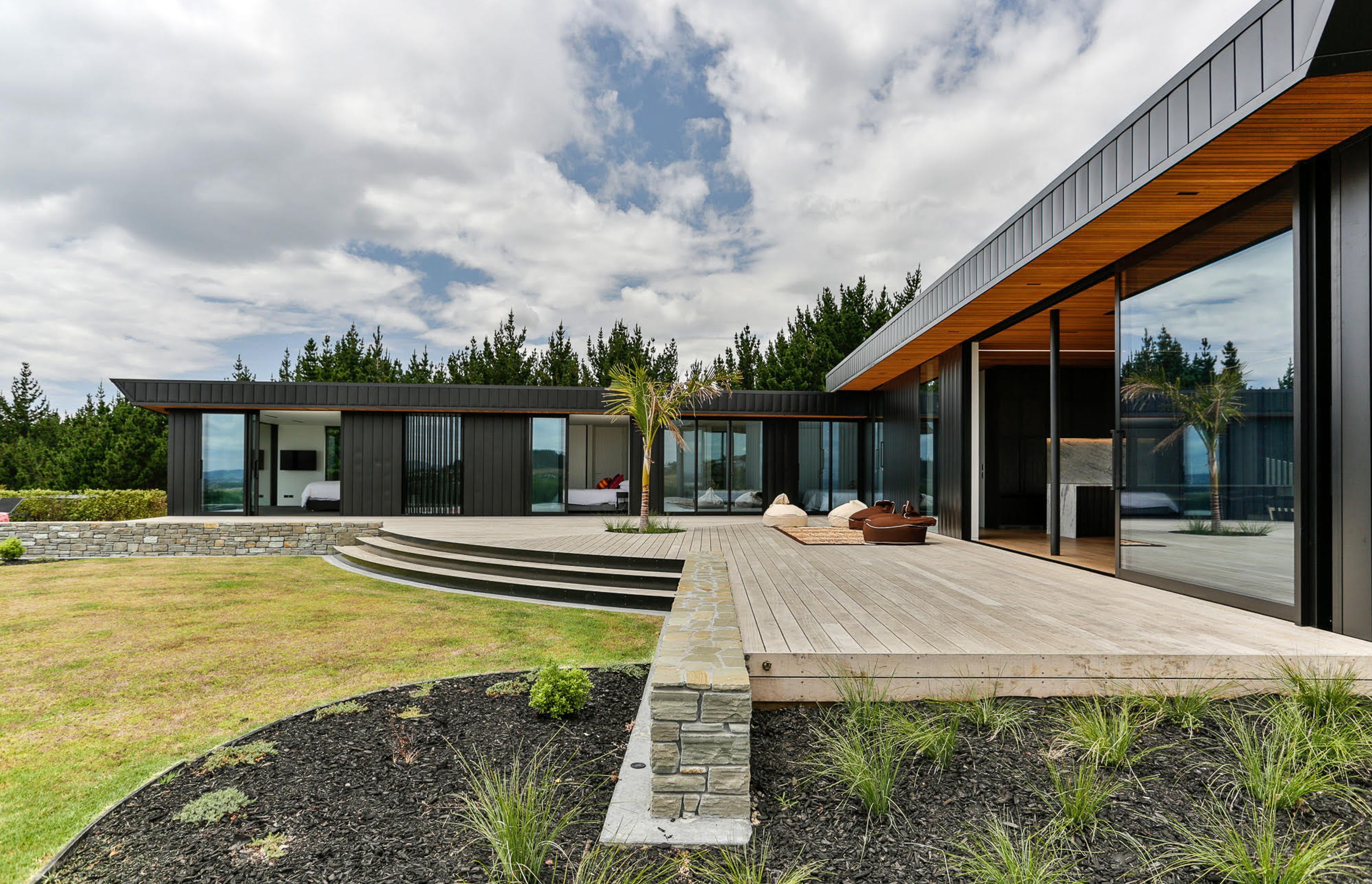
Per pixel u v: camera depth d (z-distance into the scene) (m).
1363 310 3.70
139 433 20.50
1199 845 2.01
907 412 12.06
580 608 6.77
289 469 18.41
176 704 3.95
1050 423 7.47
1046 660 3.13
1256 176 4.21
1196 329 4.92
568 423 15.19
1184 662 3.13
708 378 12.51
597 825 2.35
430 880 2.01
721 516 15.09
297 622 6.13
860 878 1.96
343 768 2.82
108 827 2.37
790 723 2.98
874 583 5.48
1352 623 3.65
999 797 2.31
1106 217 4.89
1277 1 3.29
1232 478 4.53
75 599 7.26
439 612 6.56
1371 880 1.84
